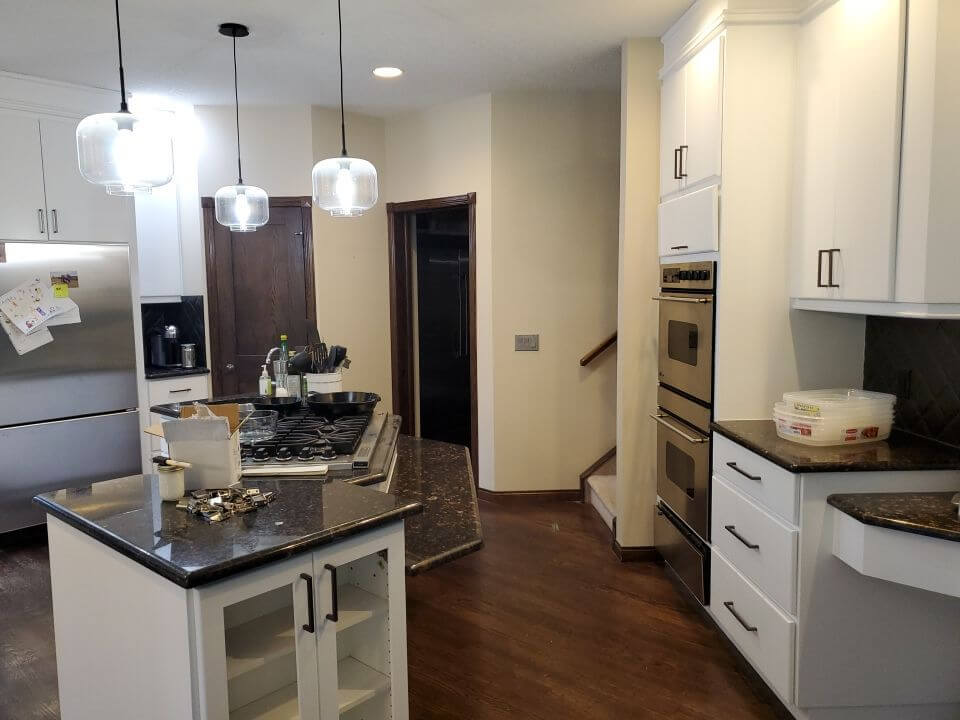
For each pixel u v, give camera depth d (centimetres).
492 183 445
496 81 413
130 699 163
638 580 344
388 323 514
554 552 379
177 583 137
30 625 297
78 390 404
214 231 466
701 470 288
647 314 351
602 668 267
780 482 223
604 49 355
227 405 199
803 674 216
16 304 378
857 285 225
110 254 412
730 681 258
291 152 464
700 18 285
